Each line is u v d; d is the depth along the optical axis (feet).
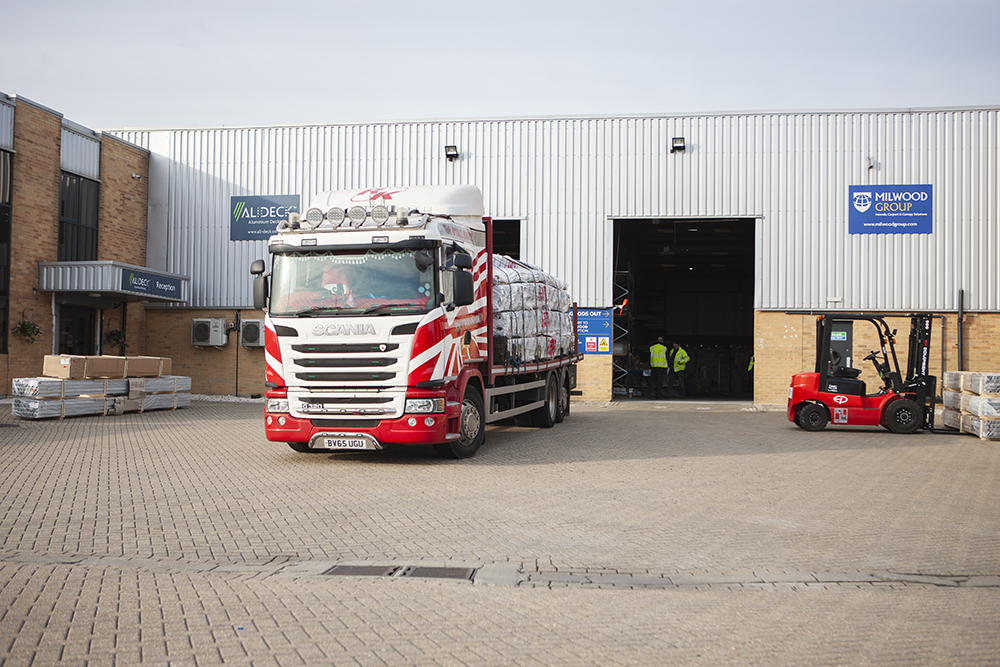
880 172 82.02
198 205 90.84
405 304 36.60
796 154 83.30
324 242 37.50
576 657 14.16
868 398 56.70
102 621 15.85
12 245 71.46
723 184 84.23
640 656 14.25
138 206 89.81
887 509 28.60
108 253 84.84
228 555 21.50
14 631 15.25
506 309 46.96
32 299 73.72
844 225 82.38
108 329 83.97
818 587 18.97
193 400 83.46
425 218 37.63
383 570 19.99
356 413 36.68
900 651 14.66
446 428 37.45
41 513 26.48
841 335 59.93
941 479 35.68
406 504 28.45
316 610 16.67
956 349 80.53
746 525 25.67
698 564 20.94
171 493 30.27
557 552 22.00
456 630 15.53
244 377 89.15
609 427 58.49
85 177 81.35
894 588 18.98
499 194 87.30
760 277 83.15
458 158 87.86
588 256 86.28
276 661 13.85
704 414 72.74
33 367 73.51
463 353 39.70
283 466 37.37
